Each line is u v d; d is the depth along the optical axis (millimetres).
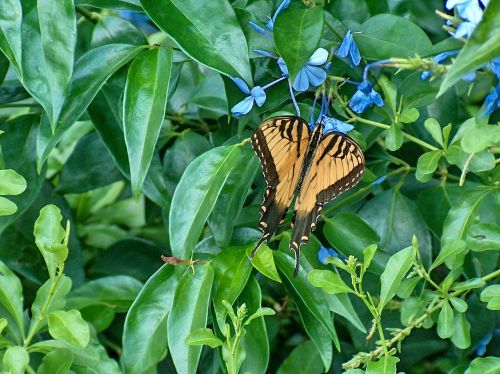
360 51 1480
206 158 1438
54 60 1400
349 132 1466
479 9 1405
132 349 1449
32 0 1419
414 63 1440
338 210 1535
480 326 1543
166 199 1539
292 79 1403
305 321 1465
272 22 1443
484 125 1386
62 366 1432
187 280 1439
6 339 1446
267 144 1420
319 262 1463
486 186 1454
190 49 1414
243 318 1454
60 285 1443
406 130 1535
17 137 1533
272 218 1428
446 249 1432
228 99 1462
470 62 1286
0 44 1398
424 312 1459
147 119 1416
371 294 1525
